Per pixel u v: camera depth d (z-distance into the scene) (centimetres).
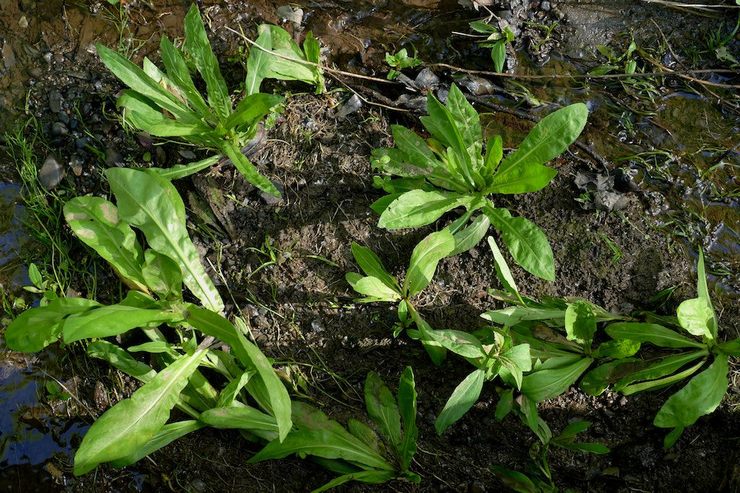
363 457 99
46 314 98
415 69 114
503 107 113
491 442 101
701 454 100
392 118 112
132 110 105
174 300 101
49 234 108
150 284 101
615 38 116
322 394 103
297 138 111
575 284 106
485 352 99
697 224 108
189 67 113
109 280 108
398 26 117
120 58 105
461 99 105
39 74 115
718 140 112
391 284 104
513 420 101
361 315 105
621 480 100
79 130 112
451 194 105
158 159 110
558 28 116
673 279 106
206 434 102
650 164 110
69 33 117
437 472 100
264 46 109
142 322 97
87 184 110
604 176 109
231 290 107
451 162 105
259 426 99
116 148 111
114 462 97
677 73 113
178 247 102
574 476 100
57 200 109
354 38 116
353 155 110
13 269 108
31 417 103
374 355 104
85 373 104
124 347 105
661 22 117
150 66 109
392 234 107
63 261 107
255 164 110
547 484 99
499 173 104
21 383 104
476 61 115
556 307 103
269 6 118
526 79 114
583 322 100
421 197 103
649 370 100
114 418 96
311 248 107
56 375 104
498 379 103
